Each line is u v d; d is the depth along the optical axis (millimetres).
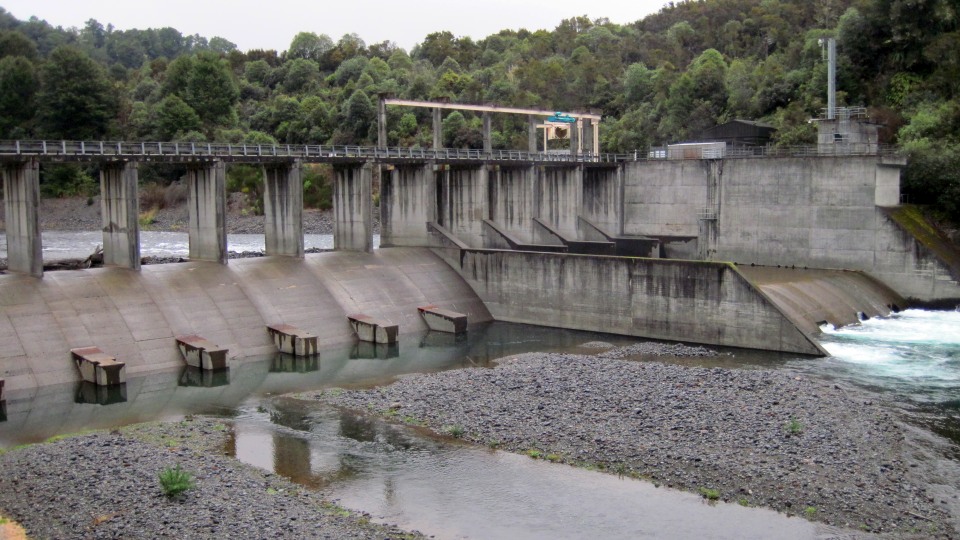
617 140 130125
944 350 57250
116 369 49469
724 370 50469
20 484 32188
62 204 152750
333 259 73812
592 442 37688
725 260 86438
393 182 84562
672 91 126125
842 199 77312
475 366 56219
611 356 58469
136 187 60625
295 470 35312
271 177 72562
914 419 41688
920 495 31688
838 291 69938
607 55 173000
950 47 88125
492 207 93250
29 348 50812
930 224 77562
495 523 29812
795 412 41656
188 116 153125
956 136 81625
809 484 32562
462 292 76688
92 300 56500
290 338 59188
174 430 40844
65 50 148250
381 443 38812
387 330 62969
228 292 63375
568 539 28469
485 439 38812
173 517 28938
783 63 121188
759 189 83000
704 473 33906
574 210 93625
